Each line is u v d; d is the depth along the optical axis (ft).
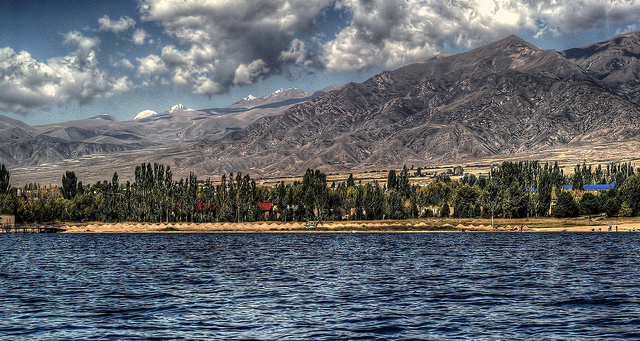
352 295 179.32
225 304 163.43
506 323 135.23
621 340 118.32
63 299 173.78
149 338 121.80
